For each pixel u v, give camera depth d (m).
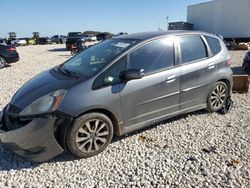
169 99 4.70
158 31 5.12
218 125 5.09
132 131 4.48
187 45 4.98
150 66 4.46
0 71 12.38
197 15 33.50
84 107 3.80
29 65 14.31
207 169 3.66
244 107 6.10
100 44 5.14
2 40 37.84
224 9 29.72
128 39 4.75
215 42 5.49
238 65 12.08
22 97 3.95
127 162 3.88
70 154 4.11
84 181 3.48
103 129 4.07
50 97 3.75
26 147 3.71
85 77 4.00
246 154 4.03
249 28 27.67
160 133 4.76
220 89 5.54
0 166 3.85
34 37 55.56
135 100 4.27
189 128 4.96
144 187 3.35
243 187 3.30
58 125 3.75
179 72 4.74
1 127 3.88
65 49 28.86
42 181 3.51
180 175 3.55
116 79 4.10
